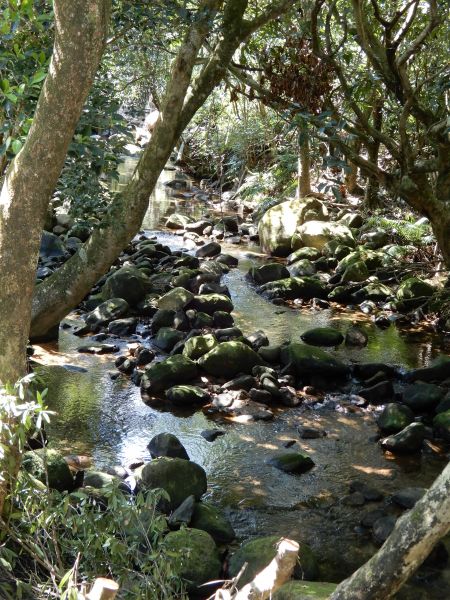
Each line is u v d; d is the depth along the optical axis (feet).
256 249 37.14
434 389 20.22
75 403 19.72
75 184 16.15
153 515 10.81
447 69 23.15
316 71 20.25
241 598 8.25
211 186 53.11
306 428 18.90
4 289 10.57
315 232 35.19
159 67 35.35
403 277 31.17
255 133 45.32
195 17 17.22
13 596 9.76
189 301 26.50
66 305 22.76
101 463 16.69
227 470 16.90
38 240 10.69
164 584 9.68
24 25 13.80
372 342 25.29
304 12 22.52
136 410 19.61
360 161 21.98
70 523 9.98
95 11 9.86
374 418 19.85
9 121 12.23
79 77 10.05
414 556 7.39
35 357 22.47
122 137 18.67
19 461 10.39
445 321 27.17
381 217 36.01
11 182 10.48
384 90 28.14
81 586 8.96
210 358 21.54
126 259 32.83
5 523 10.37
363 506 15.70
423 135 22.95
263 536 14.51
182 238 38.37
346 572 13.60
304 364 21.72
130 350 23.31
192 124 58.54
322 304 29.09
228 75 25.34
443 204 22.49
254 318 27.02
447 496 7.14
